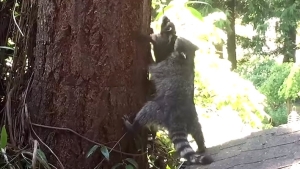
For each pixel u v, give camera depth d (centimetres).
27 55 371
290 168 314
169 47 396
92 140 355
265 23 808
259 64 770
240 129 464
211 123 466
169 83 387
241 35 970
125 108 360
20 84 374
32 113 363
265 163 328
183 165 376
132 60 359
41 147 359
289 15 783
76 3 345
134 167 361
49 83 357
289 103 629
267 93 639
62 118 356
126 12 351
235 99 460
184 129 377
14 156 353
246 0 816
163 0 504
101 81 352
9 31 388
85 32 347
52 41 352
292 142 340
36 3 366
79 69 350
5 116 372
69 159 356
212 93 462
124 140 362
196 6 722
